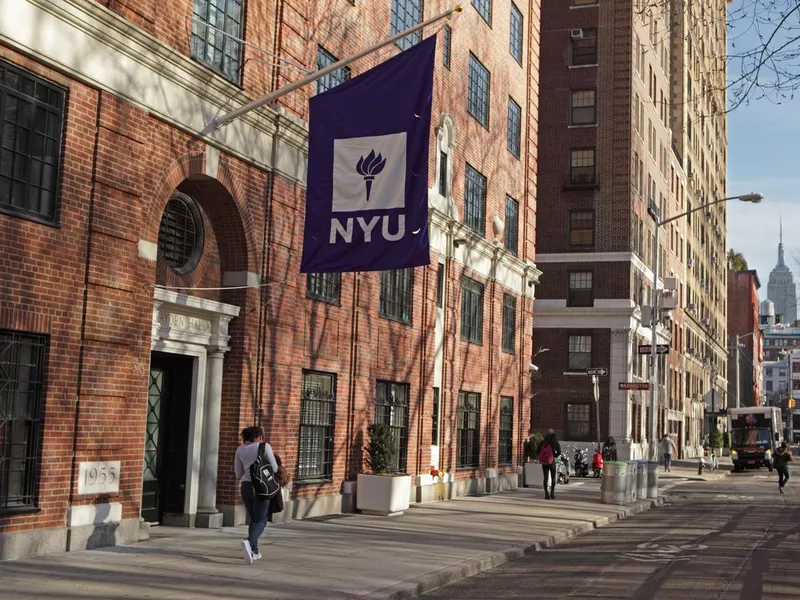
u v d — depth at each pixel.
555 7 49.97
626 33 48.91
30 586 9.65
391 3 21.88
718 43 76.62
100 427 12.62
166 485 15.35
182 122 14.31
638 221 51.00
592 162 49.00
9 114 11.36
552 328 48.59
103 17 12.47
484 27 27.95
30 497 11.59
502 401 30.50
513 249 31.30
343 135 13.77
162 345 14.48
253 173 16.30
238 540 14.05
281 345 17.02
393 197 13.37
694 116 75.69
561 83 49.66
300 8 17.64
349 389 19.89
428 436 23.92
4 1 11.03
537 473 31.83
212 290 15.78
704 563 14.02
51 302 11.81
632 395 48.56
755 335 140.38
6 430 11.30
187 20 14.49
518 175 31.50
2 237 11.08
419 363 23.56
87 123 12.48
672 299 40.28
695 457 74.44
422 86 13.46
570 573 13.04
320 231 13.70
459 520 19.39
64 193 12.05
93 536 12.43
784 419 148.50
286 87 14.38
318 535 15.51
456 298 25.94
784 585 11.88
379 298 21.42
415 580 11.49
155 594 9.61
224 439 15.92
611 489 25.39
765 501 29.39
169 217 15.09
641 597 10.94
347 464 19.77
